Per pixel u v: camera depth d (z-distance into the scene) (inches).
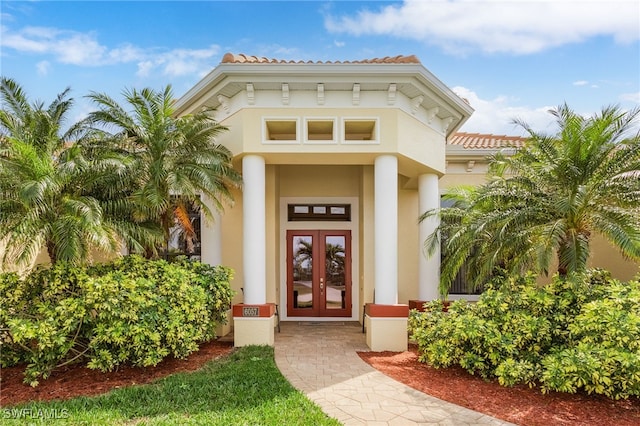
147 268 279.7
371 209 431.2
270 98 326.0
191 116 319.0
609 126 256.7
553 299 243.4
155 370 261.1
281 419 179.3
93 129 302.5
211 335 303.6
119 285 240.5
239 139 328.5
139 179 296.5
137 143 307.3
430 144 369.4
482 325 241.3
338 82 313.7
